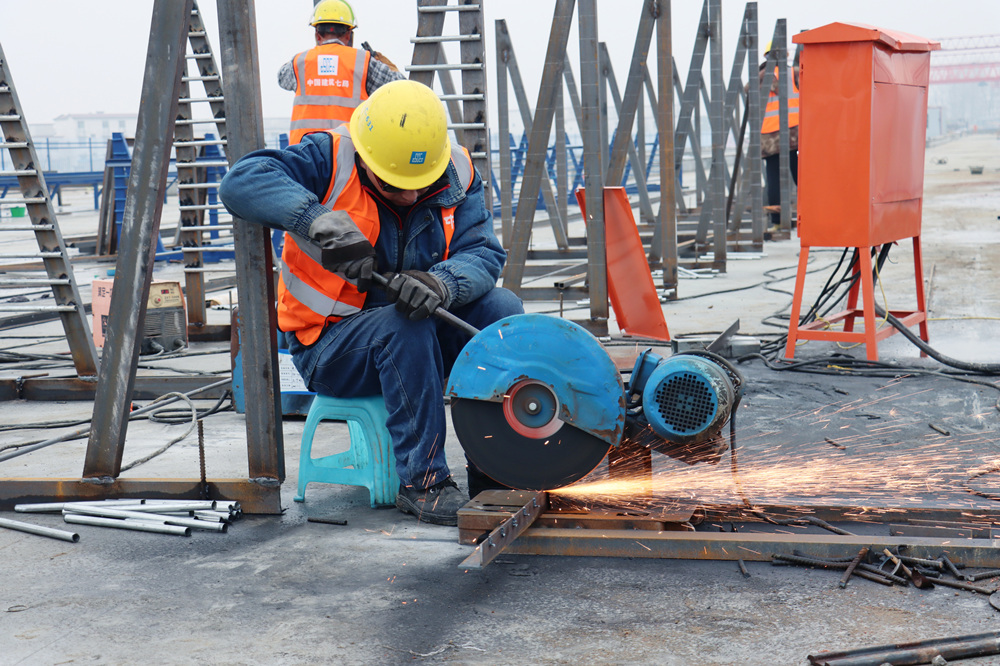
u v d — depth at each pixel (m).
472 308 3.10
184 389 5.00
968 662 1.89
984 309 6.75
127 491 3.14
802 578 2.37
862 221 4.84
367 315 2.95
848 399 4.32
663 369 3.00
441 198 3.08
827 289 5.62
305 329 3.08
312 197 2.80
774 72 13.01
